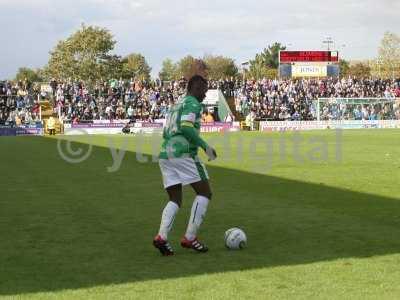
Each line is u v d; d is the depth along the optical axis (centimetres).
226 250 859
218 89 6631
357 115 6650
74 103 6166
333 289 658
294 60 8906
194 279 704
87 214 1180
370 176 1805
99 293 653
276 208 1226
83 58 10388
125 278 714
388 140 3841
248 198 1372
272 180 1728
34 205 1301
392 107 6706
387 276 709
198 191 859
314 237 940
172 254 834
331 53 8931
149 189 1562
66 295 648
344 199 1345
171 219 834
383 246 872
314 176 1819
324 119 6625
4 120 5706
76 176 1884
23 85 6306
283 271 736
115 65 10638
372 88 7431
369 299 623
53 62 10462
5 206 1288
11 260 809
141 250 866
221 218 1116
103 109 6212
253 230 1002
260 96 6900
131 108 6194
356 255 817
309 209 1210
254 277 710
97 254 841
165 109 6297
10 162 2414
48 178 1833
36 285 687
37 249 876
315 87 7244
